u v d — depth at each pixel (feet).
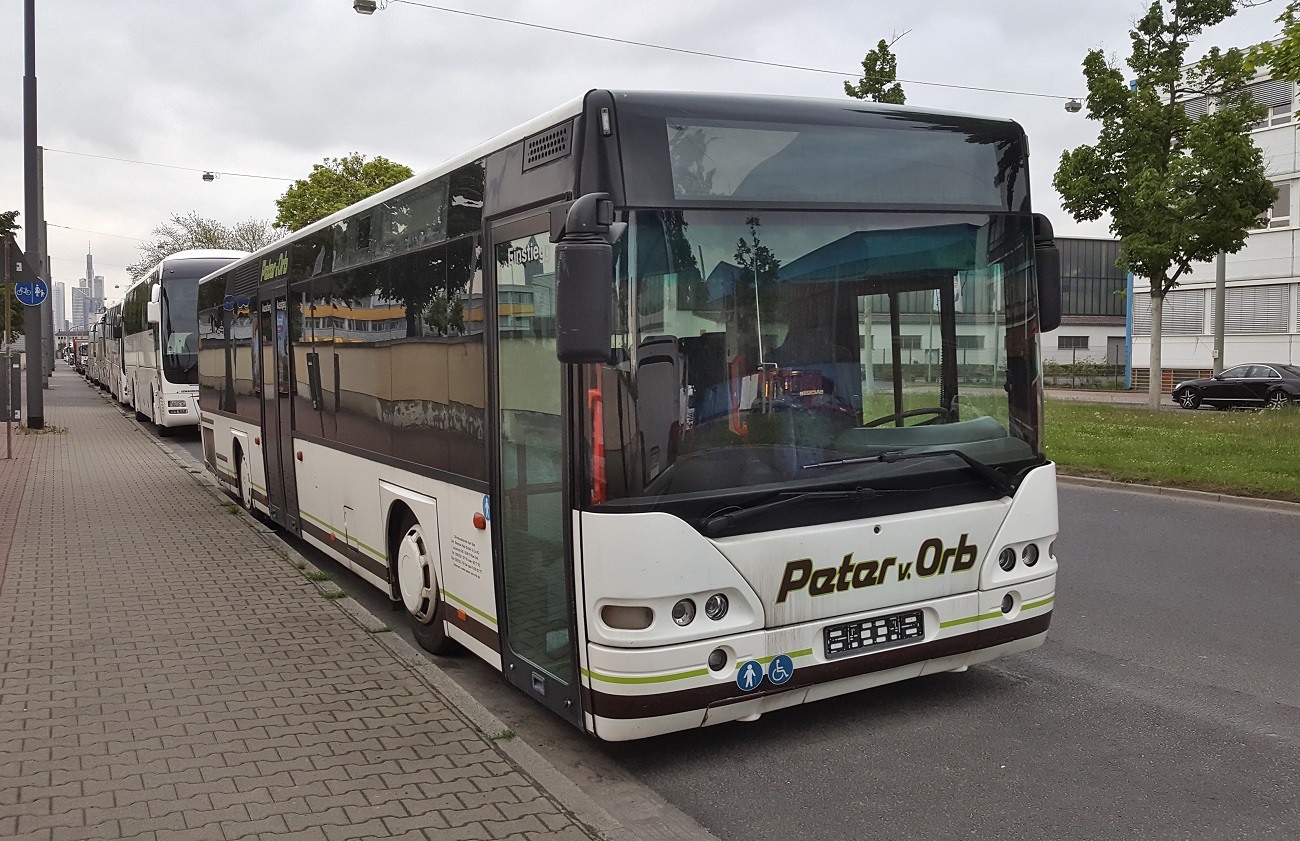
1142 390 156.04
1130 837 13.83
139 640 22.62
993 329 17.63
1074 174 89.40
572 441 15.24
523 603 17.34
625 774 16.26
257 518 39.42
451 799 14.56
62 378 208.95
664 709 14.96
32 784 15.03
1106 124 87.56
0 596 26.73
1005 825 14.24
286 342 32.30
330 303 27.66
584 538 15.07
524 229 16.74
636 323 14.74
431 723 17.48
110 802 14.43
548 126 16.19
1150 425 70.90
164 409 76.64
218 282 43.86
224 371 42.91
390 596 24.29
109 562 31.07
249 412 37.99
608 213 14.08
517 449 17.20
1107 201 89.04
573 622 15.58
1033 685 20.02
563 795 14.73
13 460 60.75
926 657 17.02
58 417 98.02
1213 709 18.65
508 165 17.43
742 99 15.89
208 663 20.90
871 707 18.93
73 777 15.28
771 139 15.85
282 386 33.06
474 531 19.04
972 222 17.42
